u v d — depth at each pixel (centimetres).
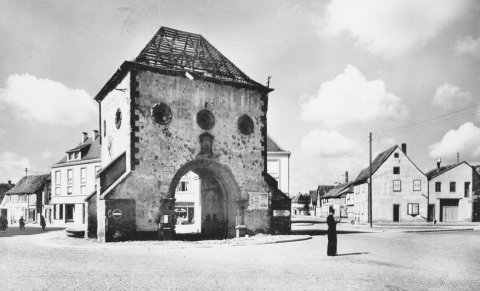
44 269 1114
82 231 2345
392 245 1794
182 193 4325
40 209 5850
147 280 953
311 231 2886
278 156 4531
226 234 2358
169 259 1338
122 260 1310
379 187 4619
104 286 886
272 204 2416
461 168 4700
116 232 1933
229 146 2314
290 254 1476
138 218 1991
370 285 912
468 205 4675
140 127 2058
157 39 2323
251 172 2369
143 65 2092
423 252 1534
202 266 1173
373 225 3938
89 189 4675
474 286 928
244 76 2473
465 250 1616
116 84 2284
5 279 966
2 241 2147
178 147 2148
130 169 2011
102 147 2503
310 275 1027
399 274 1057
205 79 2273
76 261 1284
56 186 5059
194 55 2372
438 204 4656
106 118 2434
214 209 2461
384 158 4681
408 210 4609
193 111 2219
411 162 4656
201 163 2209
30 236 2564
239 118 2366
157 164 2077
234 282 934
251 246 1791
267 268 1138
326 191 9294
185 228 3297
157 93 2127
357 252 1526
